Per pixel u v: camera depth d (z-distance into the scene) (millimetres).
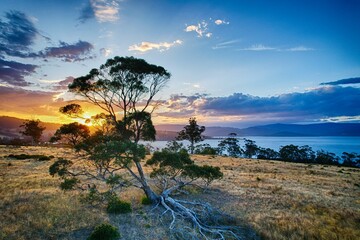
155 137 18078
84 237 11242
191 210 15469
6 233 10953
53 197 17578
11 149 61625
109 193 15156
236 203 18953
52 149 67875
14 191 18859
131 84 16438
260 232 13211
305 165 56656
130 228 12664
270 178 32031
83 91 16094
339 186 27859
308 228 13766
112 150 14414
